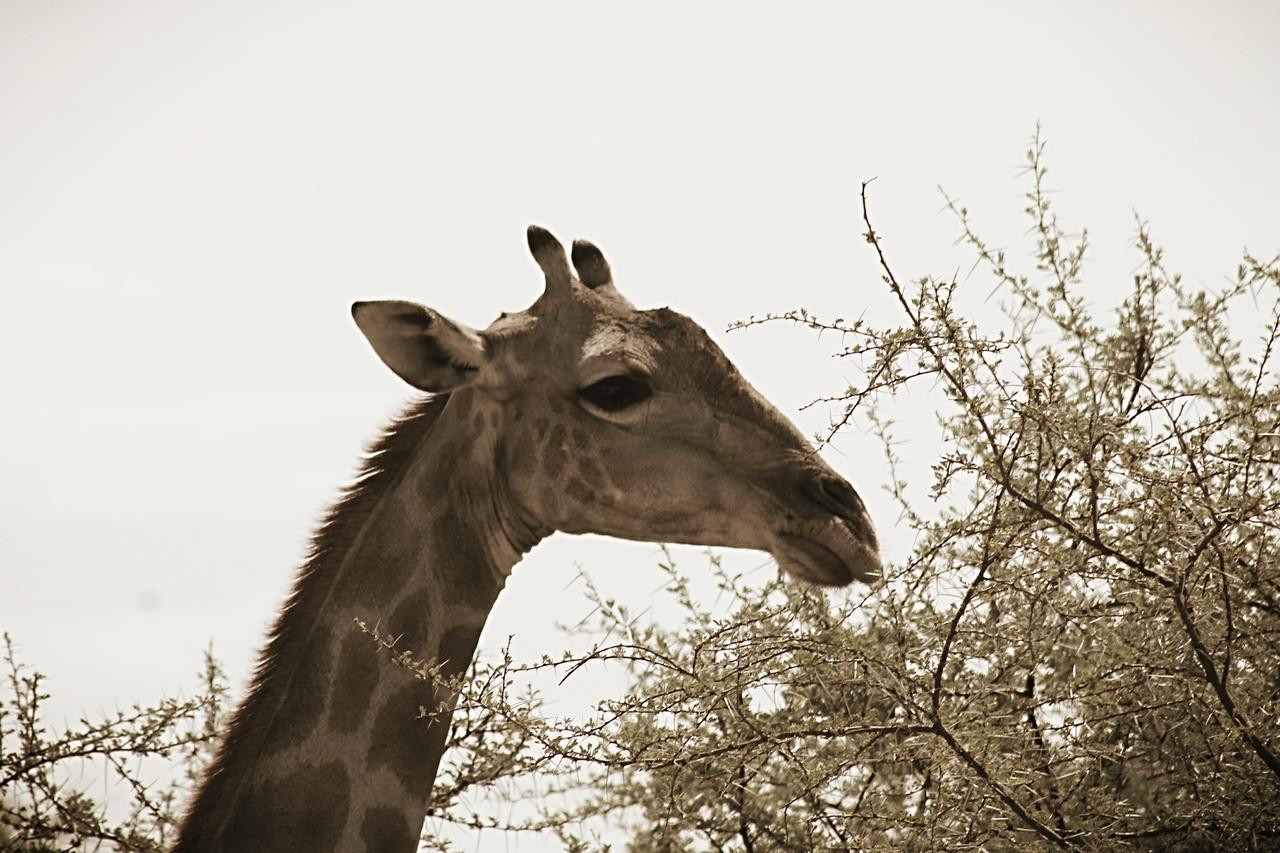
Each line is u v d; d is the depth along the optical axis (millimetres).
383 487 15406
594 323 15797
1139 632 14453
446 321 14797
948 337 13773
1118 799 15039
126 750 17656
